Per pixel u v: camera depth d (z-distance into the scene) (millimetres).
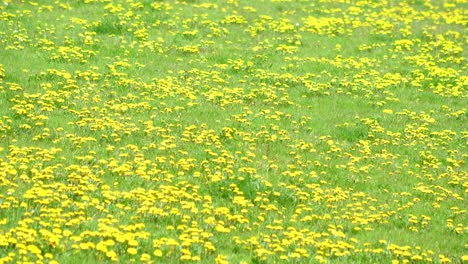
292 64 23672
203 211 13336
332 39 26578
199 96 20297
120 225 12281
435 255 13008
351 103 21203
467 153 18562
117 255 11445
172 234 12484
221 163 15930
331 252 12484
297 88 21969
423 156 17938
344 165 16797
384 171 16938
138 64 21922
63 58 21578
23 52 21719
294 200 14750
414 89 22938
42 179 13875
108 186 13805
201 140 17062
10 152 15039
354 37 27078
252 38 25812
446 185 16625
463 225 14617
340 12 30031
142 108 18734
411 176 16844
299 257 12102
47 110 17719
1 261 10461
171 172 15250
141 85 20391
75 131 16797
